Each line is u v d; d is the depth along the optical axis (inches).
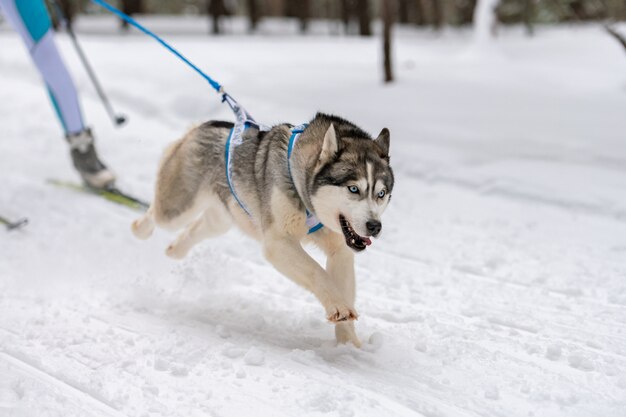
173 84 465.7
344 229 145.7
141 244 226.5
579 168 309.7
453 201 283.6
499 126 380.8
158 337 154.1
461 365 143.5
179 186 182.4
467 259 219.1
